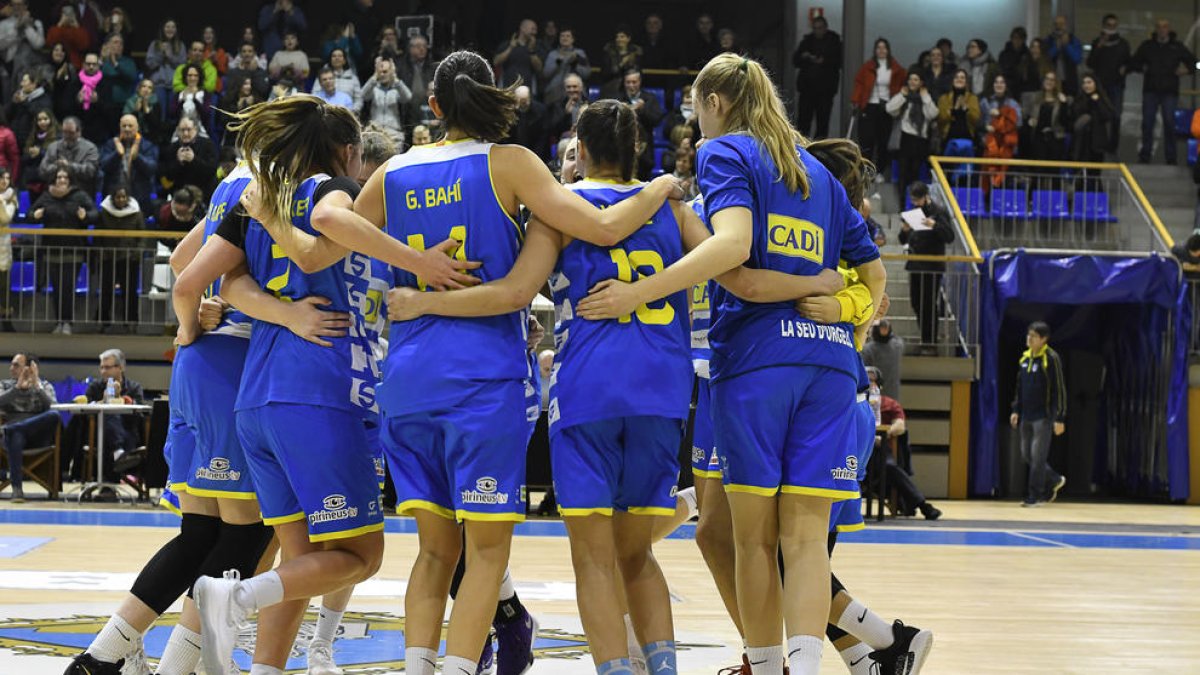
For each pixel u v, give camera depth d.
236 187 3.76
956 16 19.20
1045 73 16.78
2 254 12.72
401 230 3.34
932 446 13.50
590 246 3.33
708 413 3.90
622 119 3.42
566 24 22.50
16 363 10.92
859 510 3.95
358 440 3.45
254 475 3.49
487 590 3.19
